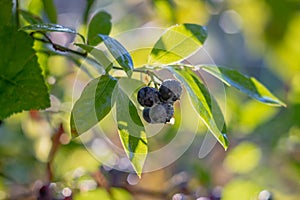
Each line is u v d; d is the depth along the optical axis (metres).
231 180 0.92
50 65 0.68
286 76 1.13
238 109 0.89
